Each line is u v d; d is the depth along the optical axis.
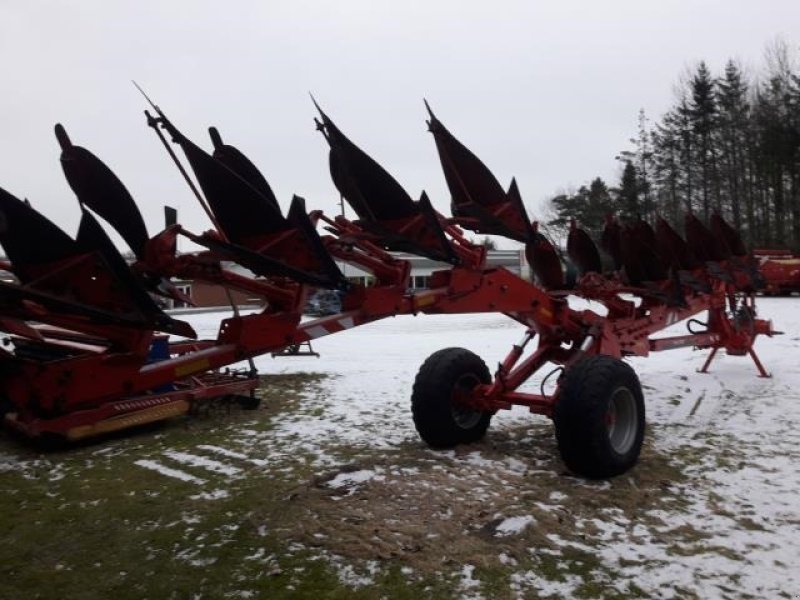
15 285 2.43
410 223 4.08
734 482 4.60
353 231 4.09
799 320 16.95
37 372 2.72
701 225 8.10
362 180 3.92
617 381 4.69
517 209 4.72
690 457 5.22
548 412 5.20
